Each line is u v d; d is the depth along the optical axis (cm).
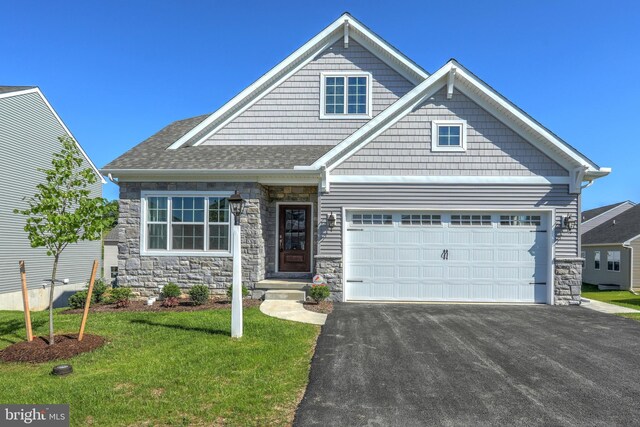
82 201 611
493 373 529
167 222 1084
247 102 1263
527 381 504
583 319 861
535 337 709
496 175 1051
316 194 1195
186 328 733
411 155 1065
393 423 394
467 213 1062
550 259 1036
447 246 1064
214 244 1077
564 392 472
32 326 761
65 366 514
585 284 2655
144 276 1077
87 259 2148
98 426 381
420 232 1067
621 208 3203
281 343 641
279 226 1207
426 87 1047
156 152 1180
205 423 387
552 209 1038
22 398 436
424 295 1063
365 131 1048
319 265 1060
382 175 1066
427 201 1059
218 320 790
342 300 1054
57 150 1884
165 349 608
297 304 970
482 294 1055
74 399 434
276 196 1198
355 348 631
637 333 742
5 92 1591
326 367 543
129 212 1083
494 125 1055
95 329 726
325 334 714
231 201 689
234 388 464
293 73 1264
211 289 1068
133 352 596
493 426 391
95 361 561
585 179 1048
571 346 656
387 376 514
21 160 1666
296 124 1255
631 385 495
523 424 396
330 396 453
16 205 1644
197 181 1080
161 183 1086
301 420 396
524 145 1048
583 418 409
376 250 1071
